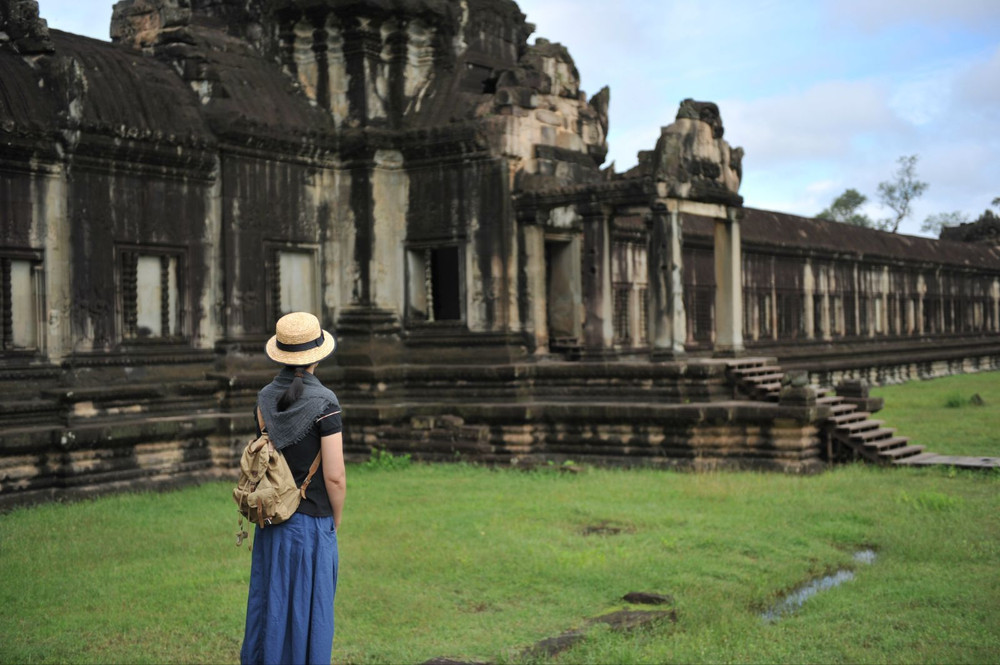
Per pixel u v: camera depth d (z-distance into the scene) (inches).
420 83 756.6
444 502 526.3
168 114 627.5
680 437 647.8
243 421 636.1
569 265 778.2
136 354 608.7
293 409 212.1
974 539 426.0
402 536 438.6
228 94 666.2
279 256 693.3
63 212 574.6
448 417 697.0
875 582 362.6
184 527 464.8
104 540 435.5
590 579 367.6
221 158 658.2
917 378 1635.1
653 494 539.5
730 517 474.3
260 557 211.8
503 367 694.5
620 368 678.5
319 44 733.3
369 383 712.4
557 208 753.0
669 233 678.5
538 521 474.9
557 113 763.4
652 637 303.9
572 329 776.9
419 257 747.4
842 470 607.2
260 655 208.5
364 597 346.3
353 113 731.4
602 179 797.9
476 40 775.7
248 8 748.0
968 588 347.9
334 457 212.4
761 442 627.8
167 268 633.0
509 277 712.4
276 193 691.4
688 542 425.4
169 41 669.9
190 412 632.4
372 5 718.5
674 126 719.1
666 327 680.4
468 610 338.0
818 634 303.4
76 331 578.9
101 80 605.3
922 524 453.4
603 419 664.4
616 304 991.6
